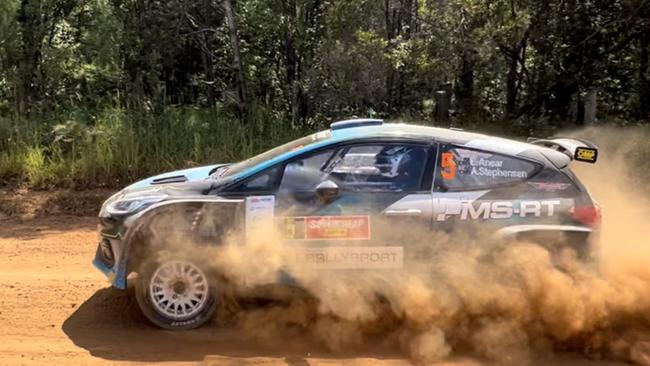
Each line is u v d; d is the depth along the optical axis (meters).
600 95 13.96
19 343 5.11
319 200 5.23
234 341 5.14
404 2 12.95
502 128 12.51
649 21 12.42
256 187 5.30
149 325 5.44
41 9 12.80
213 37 14.32
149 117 12.00
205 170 6.12
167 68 14.25
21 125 11.64
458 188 5.31
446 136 5.43
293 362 4.81
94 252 7.63
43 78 12.99
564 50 12.66
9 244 7.96
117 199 5.54
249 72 13.52
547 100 13.31
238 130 11.78
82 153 10.91
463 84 12.96
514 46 12.55
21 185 10.48
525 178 5.35
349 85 12.85
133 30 12.96
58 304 5.91
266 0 12.59
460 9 11.88
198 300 5.29
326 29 12.63
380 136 5.39
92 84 13.41
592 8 12.38
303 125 12.90
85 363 4.75
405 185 5.30
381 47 12.11
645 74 13.78
